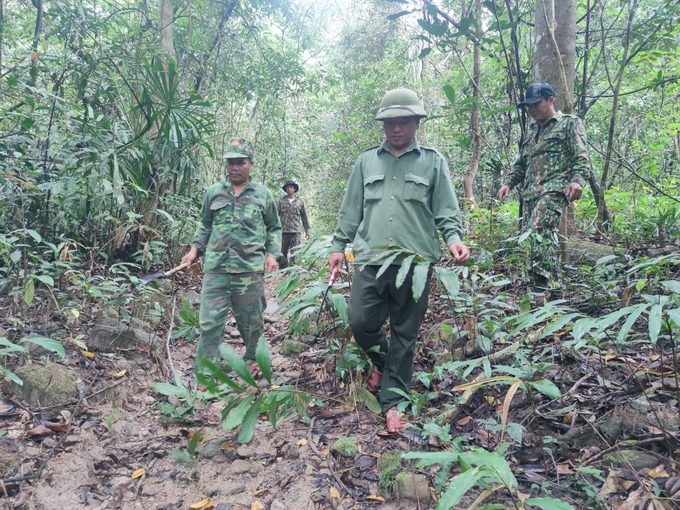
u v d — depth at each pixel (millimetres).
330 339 3113
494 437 2135
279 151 11570
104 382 2781
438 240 2514
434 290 3902
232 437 2338
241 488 1983
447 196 2449
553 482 1811
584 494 1719
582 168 3293
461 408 2381
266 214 3188
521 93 4434
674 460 1765
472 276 2836
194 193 5844
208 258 3014
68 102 4168
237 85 8508
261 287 3098
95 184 3908
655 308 1562
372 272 2432
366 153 2611
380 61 11977
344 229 2639
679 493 1586
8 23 5652
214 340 2979
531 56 5285
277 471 2084
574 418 2105
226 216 3014
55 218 4000
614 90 4773
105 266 4195
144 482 2041
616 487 1687
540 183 3469
